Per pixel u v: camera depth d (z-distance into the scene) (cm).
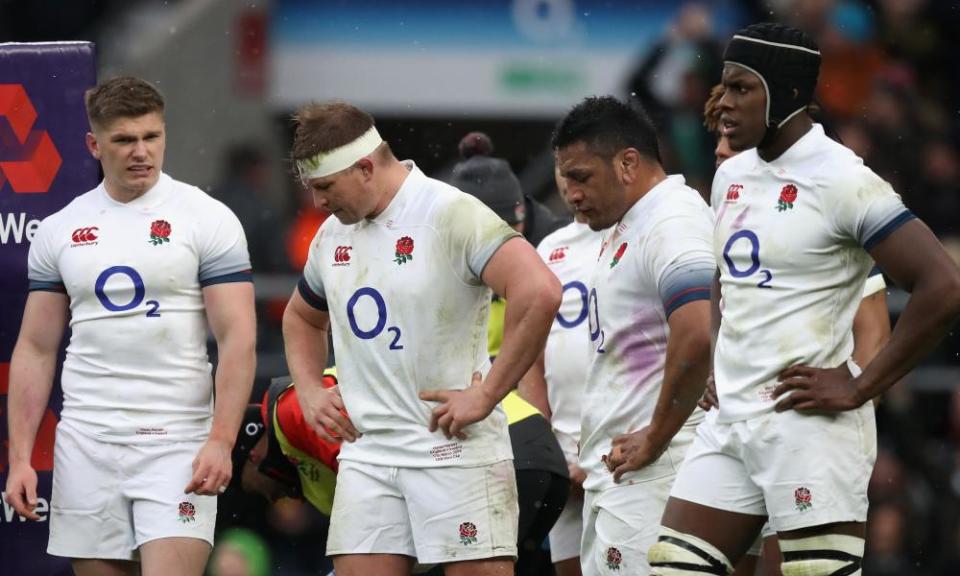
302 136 1639
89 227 1792
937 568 2681
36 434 1922
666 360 1655
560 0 3491
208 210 1812
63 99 1959
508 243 1623
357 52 3556
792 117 1538
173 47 3594
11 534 1966
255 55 3581
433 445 1653
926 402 2781
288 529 2448
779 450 1512
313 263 1752
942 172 3375
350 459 1703
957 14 3534
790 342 1518
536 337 1606
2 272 1969
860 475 1521
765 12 3522
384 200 1670
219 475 1759
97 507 1777
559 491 1961
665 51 3416
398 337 1658
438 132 3553
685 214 1694
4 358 1975
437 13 3512
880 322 1798
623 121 1723
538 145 3547
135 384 1778
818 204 1511
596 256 2020
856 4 3516
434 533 1647
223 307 1797
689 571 1560
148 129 1762
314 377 1777
